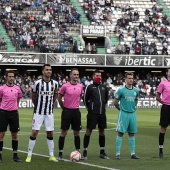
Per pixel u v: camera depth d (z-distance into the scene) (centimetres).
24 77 7988
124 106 2362
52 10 8794
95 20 8975
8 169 2033
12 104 2252
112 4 9338
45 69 2236
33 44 8131
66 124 2341
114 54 8075
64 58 7919
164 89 2406
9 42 8138
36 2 8831
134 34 8869
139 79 8612
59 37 8425
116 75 8519
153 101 7981
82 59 7981
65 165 2138
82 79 7981
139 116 5834
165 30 9106
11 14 8525
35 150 2662
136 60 8119
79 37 8512
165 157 2414
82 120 5075
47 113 2250
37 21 8550
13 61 7712
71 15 8819
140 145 2909
